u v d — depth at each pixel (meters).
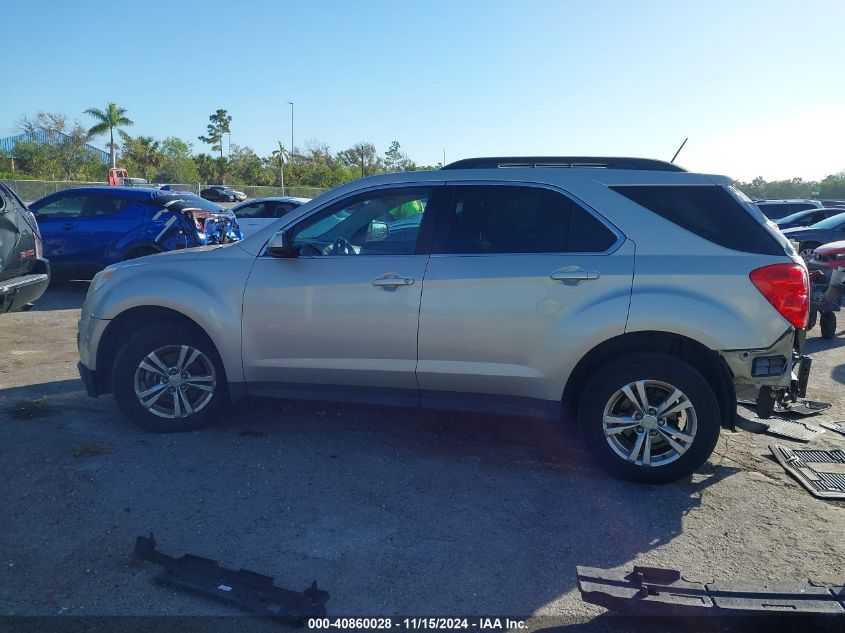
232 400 4.82
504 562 3.36
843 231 15.27
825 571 3.33
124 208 10.77
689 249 4.11
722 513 3.91
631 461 4.18
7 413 5.22
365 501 3.96
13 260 6.81
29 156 56.84
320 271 4.55
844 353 8.09
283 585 3.14
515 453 4.71
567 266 4.15
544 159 4.56
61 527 3.57
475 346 4.31
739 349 3.97
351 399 4.65
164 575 3.13
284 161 71.69
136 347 4.74
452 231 4.44
